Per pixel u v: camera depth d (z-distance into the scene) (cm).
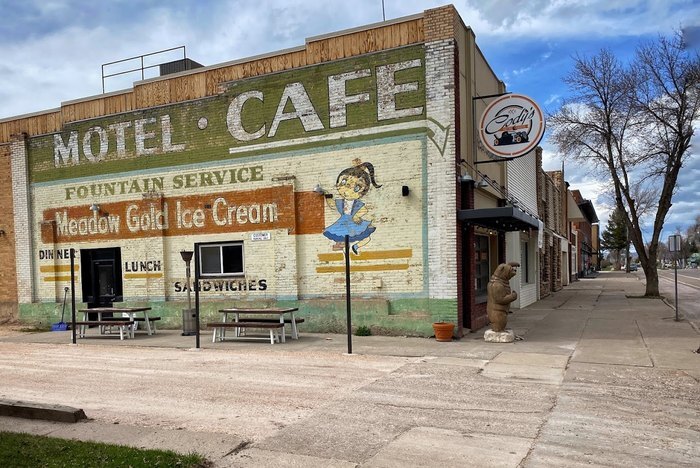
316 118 1386
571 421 621
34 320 1773
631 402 699
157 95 1592
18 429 616
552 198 3117
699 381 809
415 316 1273
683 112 2345
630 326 1432
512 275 1206
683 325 1438
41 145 1781
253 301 1450
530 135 1265
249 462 508
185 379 889
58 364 1069
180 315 1549
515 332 1342
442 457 514
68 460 496
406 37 1295
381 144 1313
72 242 1727
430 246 1260
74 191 1722
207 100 1523
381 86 1317
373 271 1317
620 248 9975
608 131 2541
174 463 485
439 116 1255
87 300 1708
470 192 1328
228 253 1510
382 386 803
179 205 1561
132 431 602
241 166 1477
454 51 1249
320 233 1378
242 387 819
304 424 623
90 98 1694
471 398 726
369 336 1296
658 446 539
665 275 6347
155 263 1581
